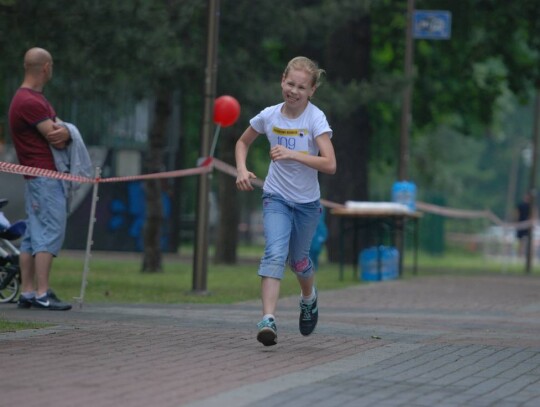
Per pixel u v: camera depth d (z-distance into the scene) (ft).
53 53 132.57
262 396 52.29
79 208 250.37
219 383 55.67
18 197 230.27
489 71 255.91
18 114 92.89
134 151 247.91
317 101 168.04
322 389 54.70
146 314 91.61
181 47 144.87
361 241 211.82
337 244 216.13
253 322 86.38
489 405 52.16
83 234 250.78
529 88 258.37
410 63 187.11
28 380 55.36
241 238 442.50
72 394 51.80
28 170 90.48
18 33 130.52
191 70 149.89
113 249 251.39
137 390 53.21
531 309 111.55
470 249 440.86
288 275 159.53
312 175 69.67
